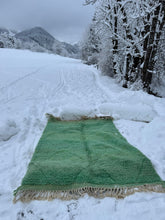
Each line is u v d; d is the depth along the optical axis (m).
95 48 17.05
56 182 1.35
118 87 6.01
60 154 1.78
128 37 5.66
